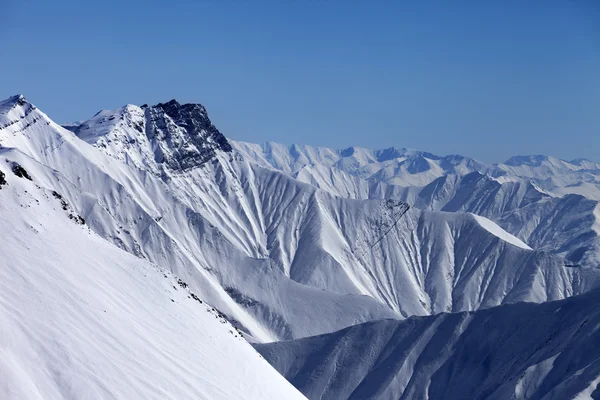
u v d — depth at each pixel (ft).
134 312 263.90
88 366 212.64
